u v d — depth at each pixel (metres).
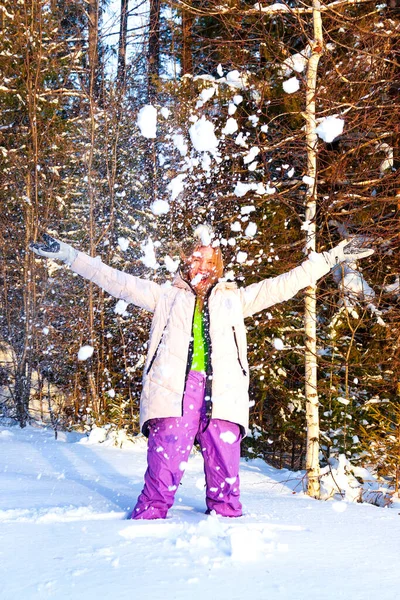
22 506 3.46
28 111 10.50
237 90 7.48
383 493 5.70
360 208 6.42
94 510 3.31
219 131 7.53
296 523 3.10
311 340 5.56
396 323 7.01
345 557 2.36
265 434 8.09
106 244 9.81
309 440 5.45
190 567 2.09
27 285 9.80
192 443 3.15
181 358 3.13
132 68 10.85
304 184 6.51
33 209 9.95
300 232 7.34
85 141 11.07
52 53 11.19
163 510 3.07
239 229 3.36
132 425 8.56
